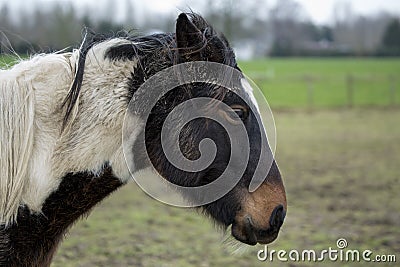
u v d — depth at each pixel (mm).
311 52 61469
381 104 24812
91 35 2881
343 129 17578
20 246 2668
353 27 62281
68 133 2656
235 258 5629
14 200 2588
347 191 9000
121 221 7145
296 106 24094
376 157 12562
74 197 2721
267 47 61781
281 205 2828
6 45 3018
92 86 2721
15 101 2605
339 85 30516
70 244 6039
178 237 6414
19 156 2580
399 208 7836
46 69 2709
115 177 2764
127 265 5379
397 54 60094
